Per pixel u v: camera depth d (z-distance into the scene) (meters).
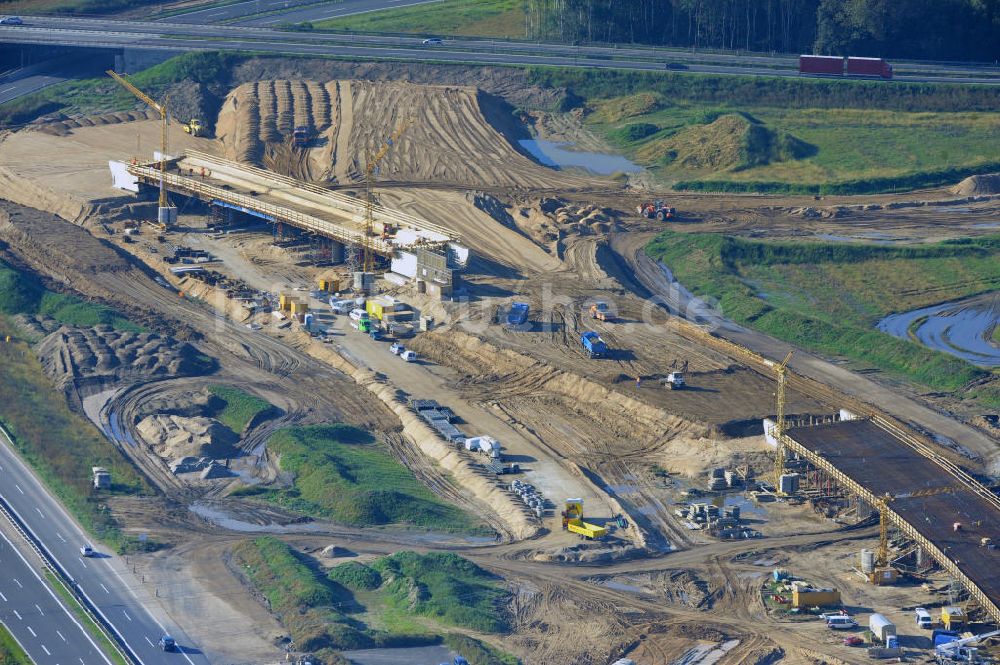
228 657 199.75
